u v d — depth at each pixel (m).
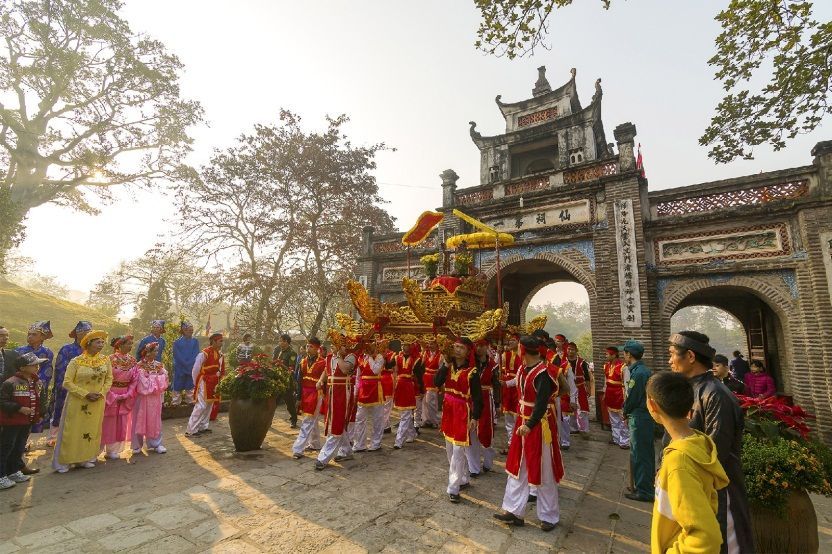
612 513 4.39
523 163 17.70
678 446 1.85
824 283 8.12
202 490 4.72
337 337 6.05
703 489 1.74
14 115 21.86
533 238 12.05
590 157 15.09
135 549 3.36
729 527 2.27
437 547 3.52
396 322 8.09
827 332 7.96
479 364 5.87
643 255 10.06
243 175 18.14
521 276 16.25
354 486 4.97
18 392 4.89
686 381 2.01
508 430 6.82
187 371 9.29
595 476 5.78
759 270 8.98
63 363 6.88
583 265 11.20
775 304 8.81
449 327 7.00
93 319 29.02
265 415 6.55
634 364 5.26
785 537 3.18
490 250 12.77
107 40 21.83
